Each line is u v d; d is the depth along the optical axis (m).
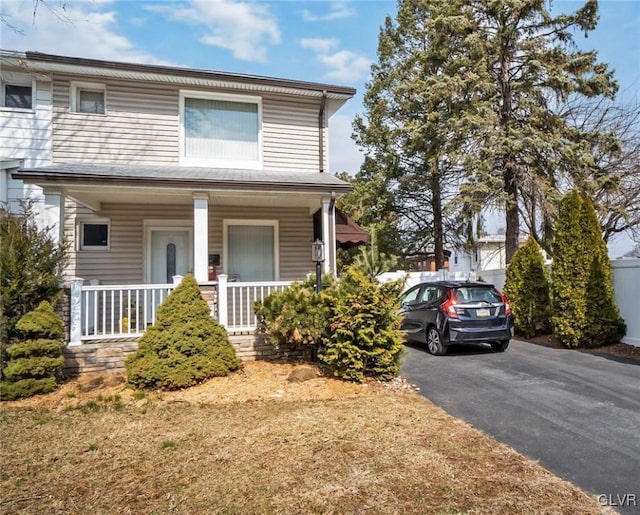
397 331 6.75
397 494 3.38
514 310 11.01
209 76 10.53
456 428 4.75
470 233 15.63
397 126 19.81
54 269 6.89
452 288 8.82
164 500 3.35
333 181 9.77
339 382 6.50
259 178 9.34
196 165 10.82
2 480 3.70
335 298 6.69
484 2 14.71
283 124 11.60
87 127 10.27
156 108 10.68
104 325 7.43
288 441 4.39
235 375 6.86
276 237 11.45
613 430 4.67
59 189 8.06
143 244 10.52
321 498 3.33
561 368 7.42
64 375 6.92
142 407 5.58
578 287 9.12
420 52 17.55
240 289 8.34
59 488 3.56
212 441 4.45
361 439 4.42
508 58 14.90
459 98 14.89
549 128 14.41
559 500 3.29
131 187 8.17
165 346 6.41
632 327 8.90
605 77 13.91
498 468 3.80
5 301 6.22
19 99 10.45
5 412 5.44
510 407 5.47
